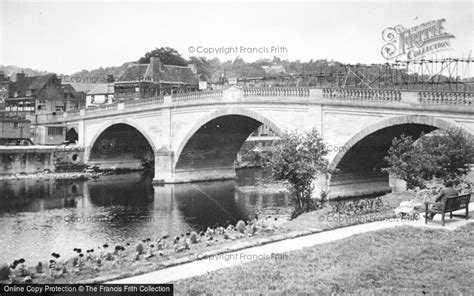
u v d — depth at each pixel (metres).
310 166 29.12
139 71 85.62
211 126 54.19
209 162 62.28
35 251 26.86
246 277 12.12
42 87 94.19
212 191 52.44
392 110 34.66
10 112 91.44
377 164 43.41
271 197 47.78
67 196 49.09
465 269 12.30
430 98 32.41
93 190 53.50
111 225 34.72
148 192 51.72
